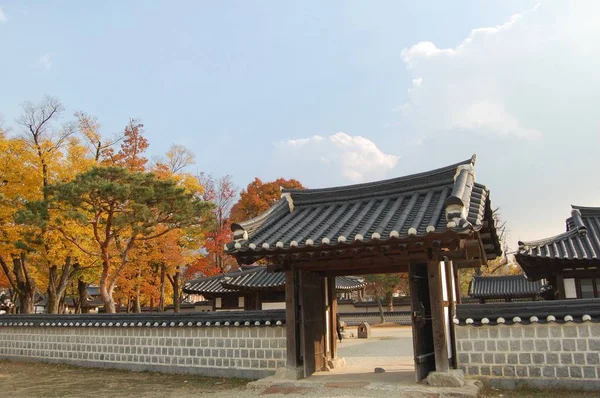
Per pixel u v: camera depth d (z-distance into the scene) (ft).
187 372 41.78
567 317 29.53
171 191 60.18
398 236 27.96
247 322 38.70
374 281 146.30
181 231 86.99
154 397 32.14
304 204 40.19
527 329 30.89
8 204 66.69
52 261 75.87
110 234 68.23
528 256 44.78
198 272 124.98
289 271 34.86
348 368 39.24
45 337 52.54
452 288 34.91
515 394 29.09
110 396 32.96
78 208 61.67
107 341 47.32
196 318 41.68
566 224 54.90
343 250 30.89
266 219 37.73
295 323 34.22
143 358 44.60
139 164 94.12
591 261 43.21
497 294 123.24
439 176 35.06
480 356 31.73
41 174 70.95
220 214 132.57
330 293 40.98
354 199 38.19
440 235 27.45
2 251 70.74
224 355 40.06
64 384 38.55
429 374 29.50
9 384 39.29
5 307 150.51
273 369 37.55
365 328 99.81
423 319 31.63
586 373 29.25
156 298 118.93
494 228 37.93
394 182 36.73
